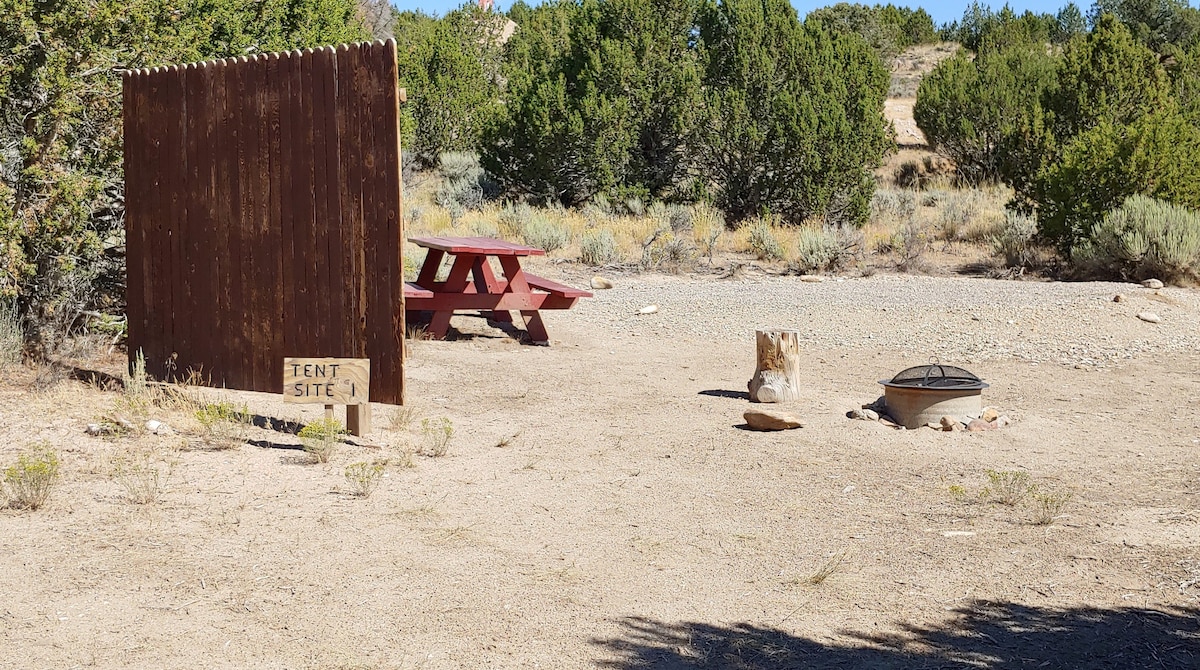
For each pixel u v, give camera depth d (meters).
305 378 6.96
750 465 6.87
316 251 7.30
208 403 7.53
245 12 13.38
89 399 7.70
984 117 26.94
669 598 4.69
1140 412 8.54
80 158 9.20
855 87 22.69
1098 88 21.95
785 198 21.41
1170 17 47.66
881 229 20.89
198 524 5.45
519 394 8.98
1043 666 4.05
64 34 8.57
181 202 7.95
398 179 6.91
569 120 21.89
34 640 4.09
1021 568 5.08
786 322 12.71
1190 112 22.17
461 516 5.74
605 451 7.17
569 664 4.03
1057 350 11.09
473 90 29.17
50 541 5.13
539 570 4.99
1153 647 4.21
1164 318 12.55
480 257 11.73
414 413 8.16
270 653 4.06
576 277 16.58
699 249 19.19
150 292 8.23
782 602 4.66
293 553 5.10
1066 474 6.75
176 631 4.22
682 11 23.44
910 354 11.08
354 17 22.08
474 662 4.03
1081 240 16.98
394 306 7.00
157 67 8.00
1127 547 5.36
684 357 10.92
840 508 6.01
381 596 4.62
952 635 4.33
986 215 21.55
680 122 22.47
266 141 7.45
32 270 8.50
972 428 7.78
